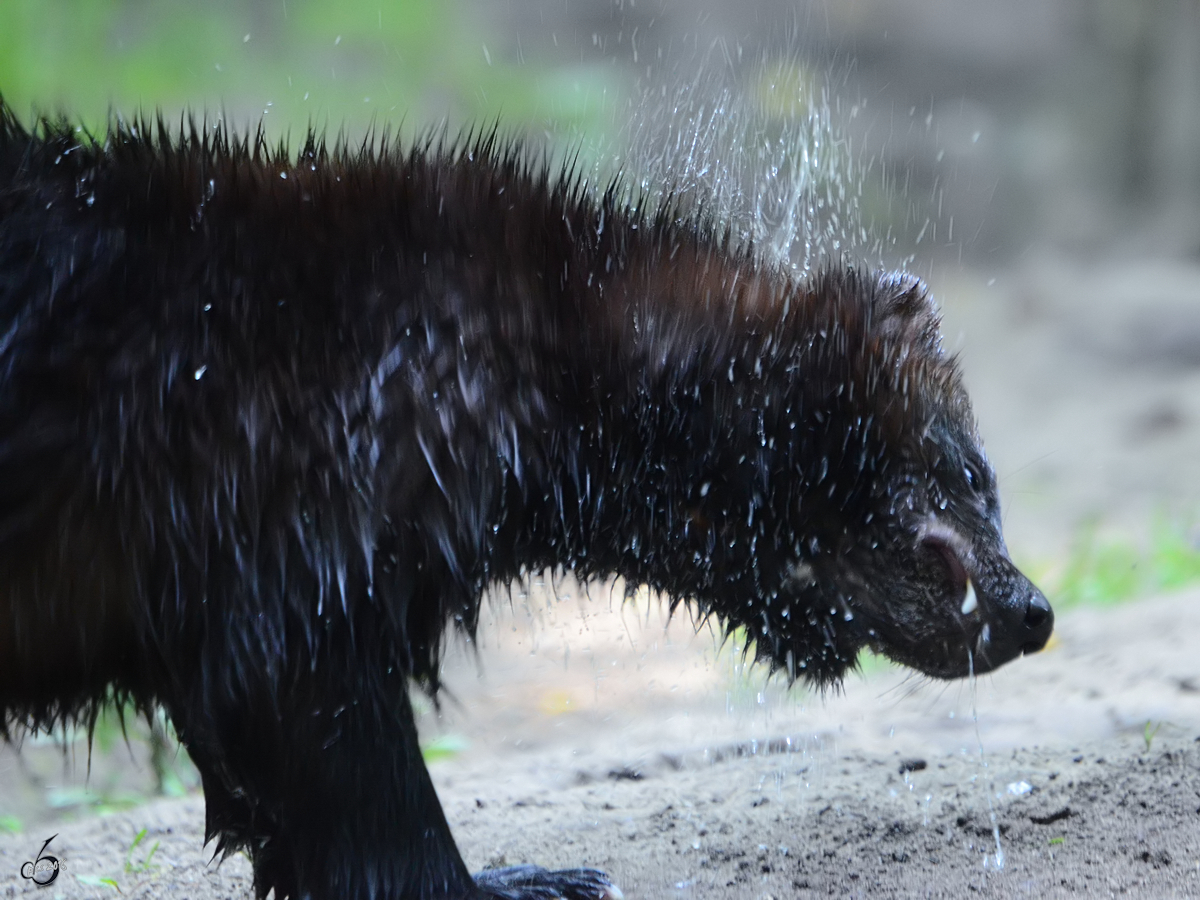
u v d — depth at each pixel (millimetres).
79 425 5137
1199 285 30953
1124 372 27859
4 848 7781
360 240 5488
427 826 5586
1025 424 25531
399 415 5312
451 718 11656
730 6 34656
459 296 5578
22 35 28078
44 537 5188
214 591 5242
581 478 6023
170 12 31016
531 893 6273
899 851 6781
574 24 34844
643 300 6148
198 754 6105
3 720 5934
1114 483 21484
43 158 5438
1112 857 6402
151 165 5516
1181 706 8555
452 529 5402
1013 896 6109
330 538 5219
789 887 6500
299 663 5277
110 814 8586
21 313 5152
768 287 6375
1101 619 11094
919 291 6625
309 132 6035
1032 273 34375
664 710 11211
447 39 33375
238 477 5176
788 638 6695
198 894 6977
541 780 8773
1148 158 38688
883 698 10023
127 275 5246
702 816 7590
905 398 6348
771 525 6387
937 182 35844
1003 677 9883
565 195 6176
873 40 37250
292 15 32406
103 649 5520
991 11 38625
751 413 6242
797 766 8328
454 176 5895
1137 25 38781
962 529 6438
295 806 5453
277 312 5281
